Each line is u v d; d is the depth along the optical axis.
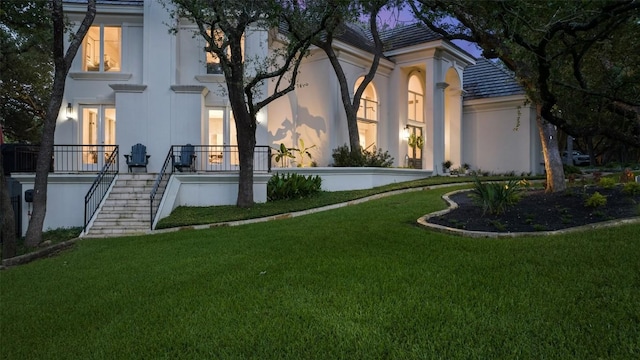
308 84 18.09
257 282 5.62
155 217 11.43
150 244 9.03
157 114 15.12
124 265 7.31
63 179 12.70
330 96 17.42
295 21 11.16
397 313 4.34
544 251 6.01
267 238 8.48
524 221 8.02
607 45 5.32
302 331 4.12
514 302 4.42
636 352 3.42
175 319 4.62
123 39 15.66
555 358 3.43
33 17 13.02
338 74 16.53
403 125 20.16
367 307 4.54
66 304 5.57
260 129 15.61
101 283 6.31
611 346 3.53
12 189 13.88
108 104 15.61
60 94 11.34
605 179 10.45
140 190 12.95
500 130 21.97
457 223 8.08
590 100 4.90
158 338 4.20
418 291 4.89
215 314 4.65
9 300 5.93
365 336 3.91
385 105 19.92
